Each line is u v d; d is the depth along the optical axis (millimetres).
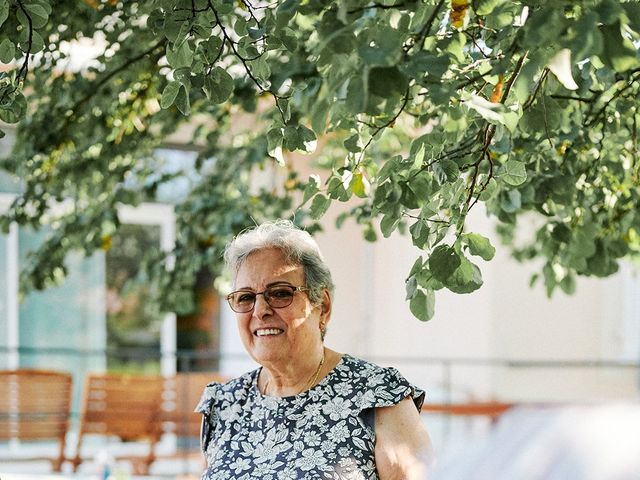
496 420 1208
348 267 9133
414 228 2127
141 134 4098
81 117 3893
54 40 3412
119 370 8250
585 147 2908
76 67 3979
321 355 2734
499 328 8094
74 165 4102
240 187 4543
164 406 7430
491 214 3078
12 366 7883
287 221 2830
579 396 8273
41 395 7164
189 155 8094
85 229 4273
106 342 8203
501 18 1930
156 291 4637
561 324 8344
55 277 4445
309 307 2719
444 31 2229
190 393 7477
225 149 4688
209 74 2191
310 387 2705
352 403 2639
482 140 2381
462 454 1150
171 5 2201
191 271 4543
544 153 2793
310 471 2566
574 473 1014
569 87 1588
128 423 7285
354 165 2299
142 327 8352
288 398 2703
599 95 2619
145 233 8273
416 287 2170
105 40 3469
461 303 8469
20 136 4016
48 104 3930
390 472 2561
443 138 2141
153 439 7316
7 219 4164
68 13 3172
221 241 4340
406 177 2113
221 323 8703
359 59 1631
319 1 1776
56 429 7090
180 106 2174
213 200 4543
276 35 2203
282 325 2684
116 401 7301
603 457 1014
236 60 3051
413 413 2627
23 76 2428
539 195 2760
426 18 1909
